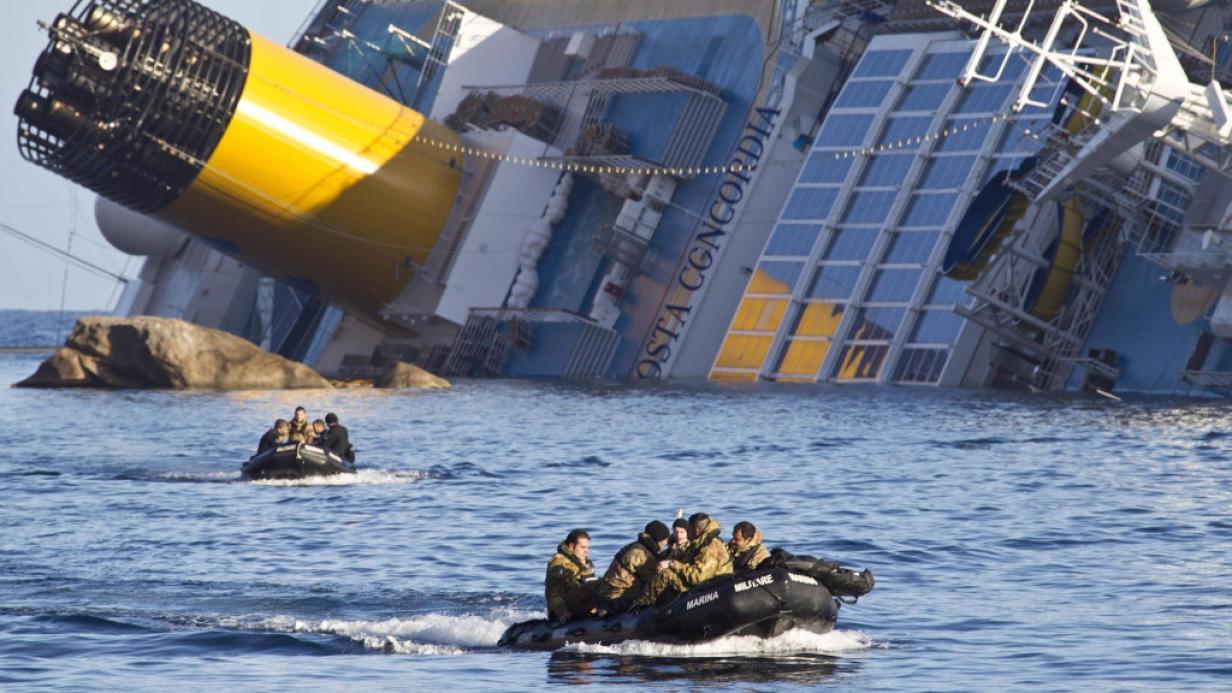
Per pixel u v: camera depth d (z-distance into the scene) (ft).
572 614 312.29
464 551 418.92
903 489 551.18
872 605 337.11
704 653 295.28
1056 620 314.35
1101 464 623.77
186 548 431.43
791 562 303.89
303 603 347.36
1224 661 273.33
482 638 310.45
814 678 271.90
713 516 492.13
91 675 277.64
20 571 395.34
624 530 457.27
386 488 572.10
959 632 306.76
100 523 484.74
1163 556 392.88
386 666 285.84
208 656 294.05
